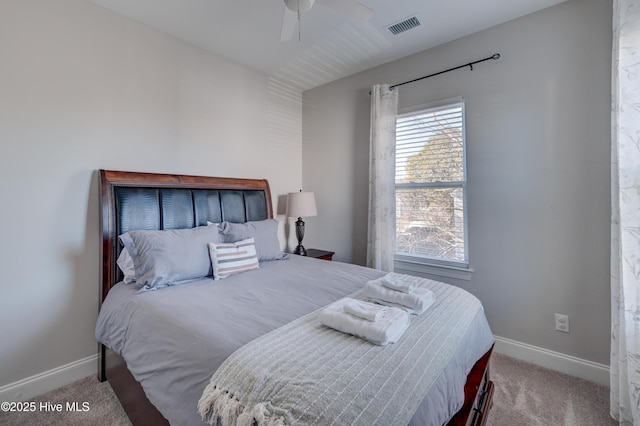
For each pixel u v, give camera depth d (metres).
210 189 2.65
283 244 3.51
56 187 1.88
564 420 1.59
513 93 2.21
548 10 2.07
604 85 1.88
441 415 0.92
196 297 1.60
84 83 1.99
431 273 2.64
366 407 0.78
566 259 2.03
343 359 0.97
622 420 1.55
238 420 0.82
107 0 2.00
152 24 2.29
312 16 2.20
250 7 2.09
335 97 3.36
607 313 1.90
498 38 2.28
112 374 1.79
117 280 2.01
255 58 2.86
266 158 3.28
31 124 1.78
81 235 1.99
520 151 2.19
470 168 2.42
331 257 3.27
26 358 1.78
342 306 1.32
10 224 1.72
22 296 1.77
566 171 2.02
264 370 0.91
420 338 1.14
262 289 1.76
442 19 2.23
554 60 2.05
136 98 2.25
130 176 2.16
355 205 3.21
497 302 2.31
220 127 2.83
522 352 2.20
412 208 2.79
